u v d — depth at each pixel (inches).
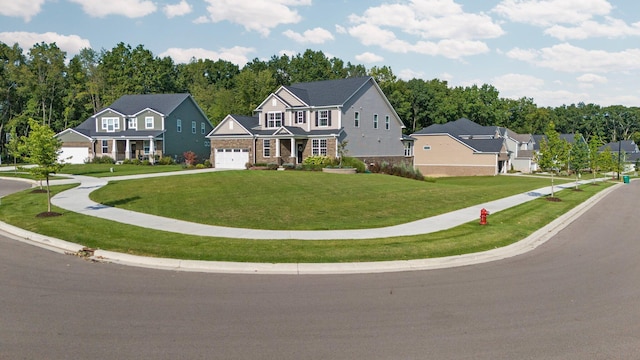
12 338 251.6
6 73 2674.7
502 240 553.9
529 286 370.9
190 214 690.8
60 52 2822.3
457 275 406.3
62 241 506.0
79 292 340.2
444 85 4202.8
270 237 537.3
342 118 1681.8
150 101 2215.8
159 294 338.3
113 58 3159.5
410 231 594.6
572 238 605.9
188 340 252.8
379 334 265.3
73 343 246.1
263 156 1768.0
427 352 240.8
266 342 251.8
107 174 1395.2
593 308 314.7
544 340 257.9
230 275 396.8
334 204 825.5
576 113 5841.5
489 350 243.9
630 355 238.1
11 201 824.9
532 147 3422.7
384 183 1179.9
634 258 482.6
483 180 2010.3
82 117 2987.2
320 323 282.0
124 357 229.6
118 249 472.1
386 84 3457.2
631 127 5787.4
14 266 414.9
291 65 3978.8
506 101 4495.6
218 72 4628.4
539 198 1064.2
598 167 2121.1
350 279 389.1
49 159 675.4
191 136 2249.0
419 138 2576.3
